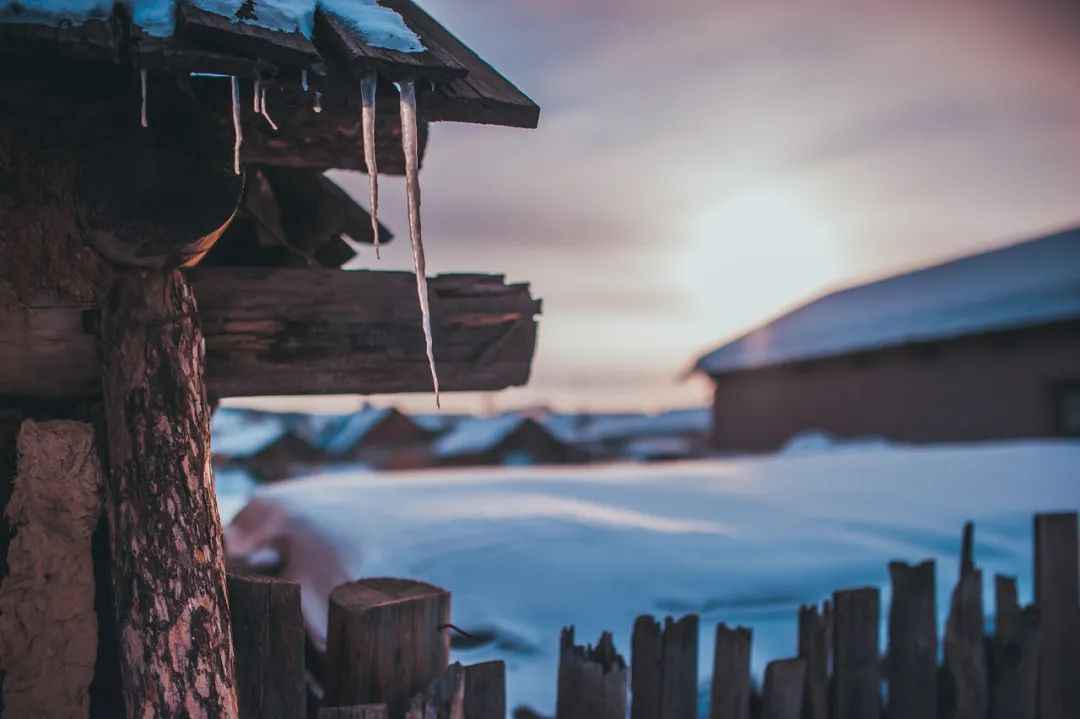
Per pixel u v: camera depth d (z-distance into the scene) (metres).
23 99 2.24
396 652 2.53
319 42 2.28
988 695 3.64
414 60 2.16
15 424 2.33
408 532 4.84
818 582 4.61
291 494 6.41
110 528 2.22
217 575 2.21
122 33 2.02
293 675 2.41
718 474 8.86
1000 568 5.27
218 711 2.13
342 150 3.00
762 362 25.53
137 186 2.22
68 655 2.29
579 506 5.87
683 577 4.44
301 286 2.72
